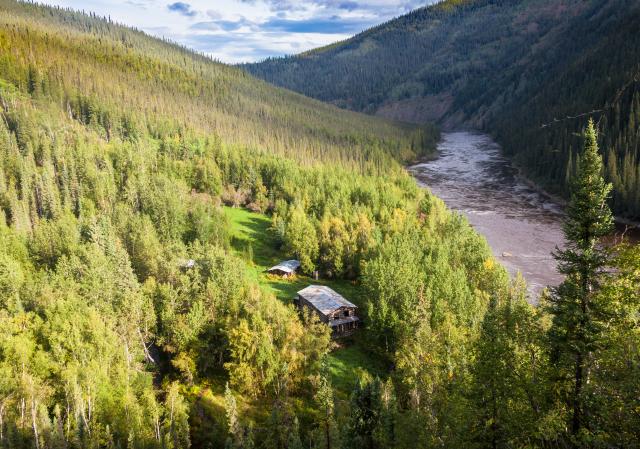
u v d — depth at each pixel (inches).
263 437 1961.1
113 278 2591.0
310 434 1760.6
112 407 1861.5
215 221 4242.1
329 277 3853.3
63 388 1918.1
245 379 2155.5
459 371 1489.9
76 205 4416.8
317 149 7859.3
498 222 5182.1
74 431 1675.7
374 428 1643.7
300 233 3976.4
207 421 2065.7
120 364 2081.7
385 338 2596.0
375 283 2829.7
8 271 2556.6
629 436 813.9
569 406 999.6
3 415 1729.8
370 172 7052.2
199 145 6540.4
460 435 1156.5
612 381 884.6
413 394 1770.4
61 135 5634.8
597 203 954.1
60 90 7007.9
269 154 6614.2
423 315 2409.0
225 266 2691.9
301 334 2292.1
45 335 2105.1
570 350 964.0
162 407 1952.5
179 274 2751.0
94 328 2107.5
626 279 954.1
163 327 2428.6
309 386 2235.5
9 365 1931.6
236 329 2262.6
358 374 2453.2
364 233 3878.0
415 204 4990.2
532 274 3745.1
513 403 1079.0
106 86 7662.4
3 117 5821.9
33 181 4461.1
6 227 3533.5
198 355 2326.5
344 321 2854.3
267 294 2684.5
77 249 3125.0
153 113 7337.6
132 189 4515.3
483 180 7490.2
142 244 3294.8
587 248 973.8
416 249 3388.3
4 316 2235.5
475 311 2423.7
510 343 1163.3
